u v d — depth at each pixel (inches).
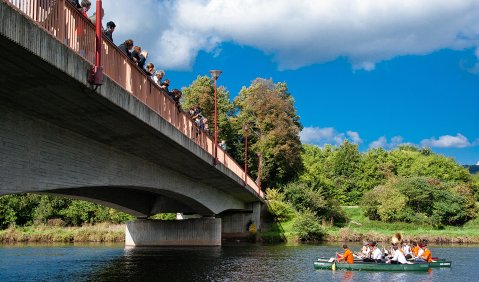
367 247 1080.8
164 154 869.8
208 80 2861.7
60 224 2358.5
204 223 1648.6
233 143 2859.3
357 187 3550.7
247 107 2918.3
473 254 1525.6
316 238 2129.7
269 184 2802.7
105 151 726.5
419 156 4136.3
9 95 464.4
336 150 4185.5
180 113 846.5
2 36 342.6
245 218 2187.5
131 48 631.8
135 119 595.8
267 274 943.0
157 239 1664.6
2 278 890.7
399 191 2608.3
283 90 3083.2
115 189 1264.8
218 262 1163.9
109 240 2079.2
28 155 523.2
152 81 690.2
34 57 383.9
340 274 948.6
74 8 458.0
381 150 4229.8
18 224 2352.4
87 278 885.8
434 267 1096.2
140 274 941.8
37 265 1108.5
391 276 931.3
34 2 395.9
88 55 490.9
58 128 584.1
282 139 2780.5
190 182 1247.5
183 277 898.1
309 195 2482.8
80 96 487.5
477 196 3324.3
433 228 2466.8
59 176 588.4
